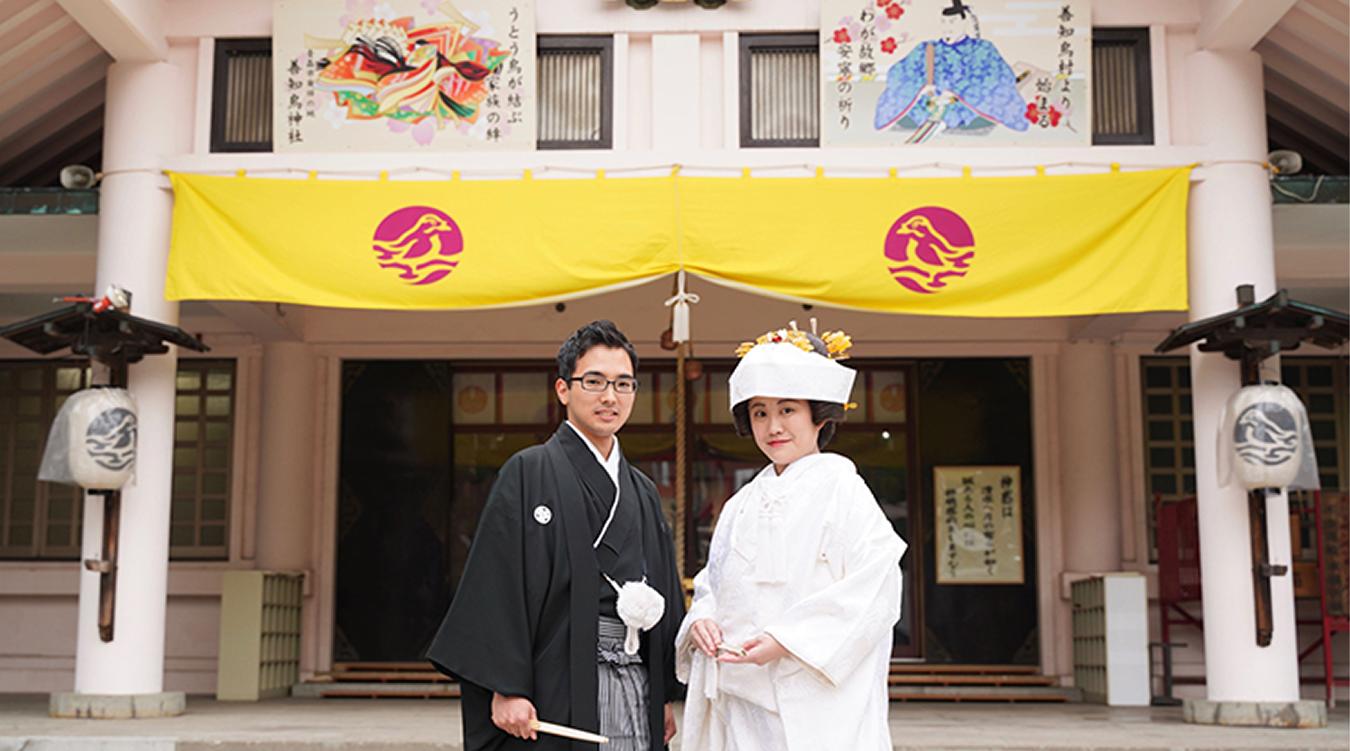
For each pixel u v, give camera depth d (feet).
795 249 22.53
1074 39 23.35
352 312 31.91
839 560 10.56
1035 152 23.22
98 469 22.53
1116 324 30.09
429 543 31.91
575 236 22.67
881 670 10.58
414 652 31.63
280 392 31.78
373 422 32.24
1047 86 23.34
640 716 10.96
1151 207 22.70
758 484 11.03
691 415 32.22
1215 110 23.43
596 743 10.60
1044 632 31.17
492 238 22.77
